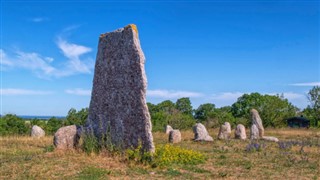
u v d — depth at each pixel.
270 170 14.28
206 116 62.19
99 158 14.66
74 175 11.77
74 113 38.69
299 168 14.88
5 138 25.00
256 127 31.48
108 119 16.50
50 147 17.06
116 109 16.27
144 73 15.68
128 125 15.64
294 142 26.00
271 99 61.44
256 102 66.06
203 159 16.12
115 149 15.70
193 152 16.67
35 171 12.05
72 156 14.81
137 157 14.51
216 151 20.23
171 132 26.09
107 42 17.19
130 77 15.91
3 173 11.76
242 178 12.62
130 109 15.68
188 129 46.28
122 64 16.33
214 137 31.88
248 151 20.27
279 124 59.00
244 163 15.73
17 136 29.27
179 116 49.09
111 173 12.32
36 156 14.79
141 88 15.45
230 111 71.19
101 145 16.17
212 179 12.31
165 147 15.88
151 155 14.24
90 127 16.97
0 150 17.16
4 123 35.81
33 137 27.69
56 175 11.73
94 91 17.39
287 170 14.38
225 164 15.47
